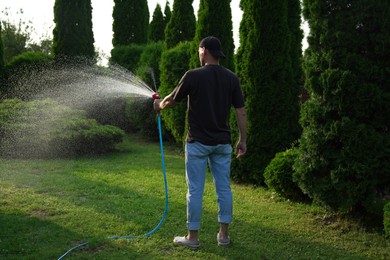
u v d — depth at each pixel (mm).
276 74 6137
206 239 3963
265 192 5875
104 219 4383
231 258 3545
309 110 4539
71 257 3424
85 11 13195
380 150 4152
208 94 3543
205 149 3605
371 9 4020
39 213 4551
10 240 3719
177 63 9234
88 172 6848
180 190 5758
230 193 3762
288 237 4113
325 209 4773
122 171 6965
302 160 4691
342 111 4250
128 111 11547
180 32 11438
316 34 4395
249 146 6211
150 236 3959
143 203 5031
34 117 8641
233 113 6355
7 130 8125
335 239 4086
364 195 4234
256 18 6031
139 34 18453
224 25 7477
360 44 4168
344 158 4246
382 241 4035
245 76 6215
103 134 8719
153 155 8844
